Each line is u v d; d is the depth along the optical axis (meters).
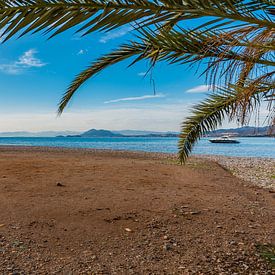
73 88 4.43
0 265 4.05
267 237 5.56
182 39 3.17
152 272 4.09
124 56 3.87
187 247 5.00
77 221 6.02
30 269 4.00
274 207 8.07
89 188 9.32
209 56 3.16
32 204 7.06
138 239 5.27
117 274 3.99
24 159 18.30
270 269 4.24
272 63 3.07
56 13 2.01
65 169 13.65
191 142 6.07
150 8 2.13
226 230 5.90
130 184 10.32
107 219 6.23
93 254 4.59
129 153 29.45
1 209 6.55
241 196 9.21
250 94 3.36
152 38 3.21
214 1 2.17
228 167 19.17
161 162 19.03
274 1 2.28
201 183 11.23
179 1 2.14
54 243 4.91
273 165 20.59
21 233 5.21
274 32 2.67
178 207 7.42
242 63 3.05
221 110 5.34
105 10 2.01
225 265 4.36
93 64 4.14
